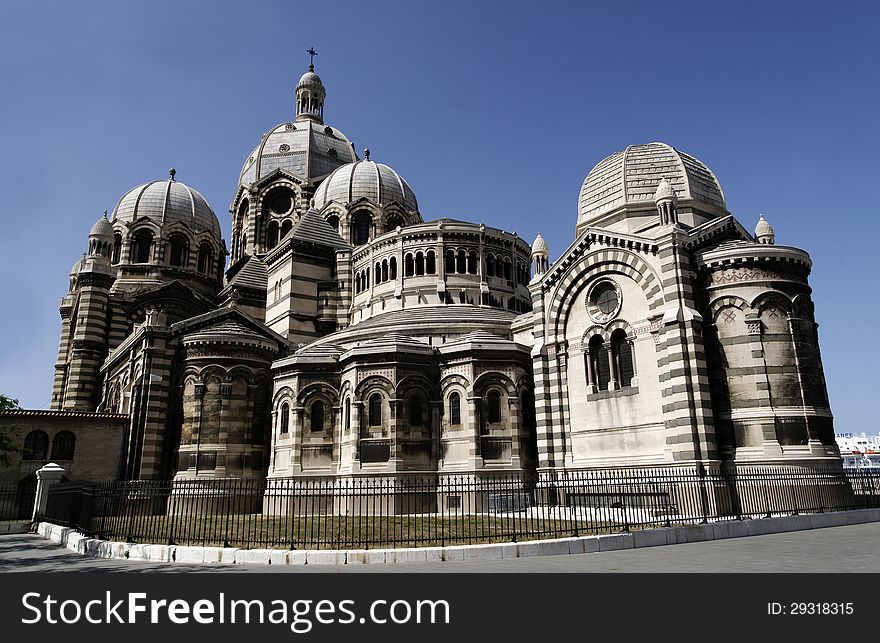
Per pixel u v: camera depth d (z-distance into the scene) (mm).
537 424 40250
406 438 40812
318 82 94312
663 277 35438
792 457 31781
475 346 41406
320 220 63812
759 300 34156
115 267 70688
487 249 55844
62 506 32406
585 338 39344
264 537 24531
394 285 55219
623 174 43812
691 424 32531
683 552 20375
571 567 17703
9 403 36688
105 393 61188
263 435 47656
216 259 77062
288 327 57344
